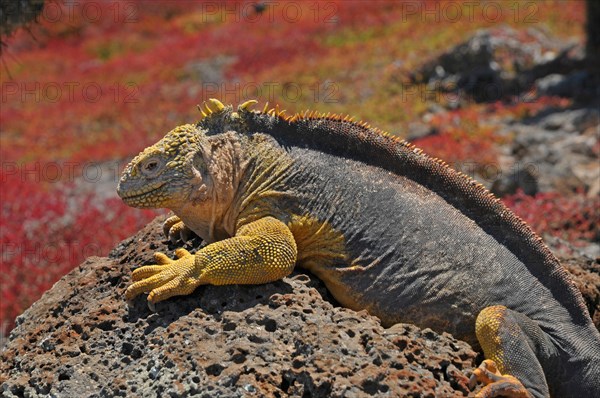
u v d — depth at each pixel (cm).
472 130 2980
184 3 5819
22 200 2725
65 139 3741
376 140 938
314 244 916
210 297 883
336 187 921
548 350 855
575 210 2106
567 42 3806
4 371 951
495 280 886
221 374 786
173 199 902
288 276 912
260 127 952
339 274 905
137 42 5362
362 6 4909
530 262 902
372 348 793
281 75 4050
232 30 5000
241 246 869
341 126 945
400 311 891
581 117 2881
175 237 1034
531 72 3522
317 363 770
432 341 834
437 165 933
